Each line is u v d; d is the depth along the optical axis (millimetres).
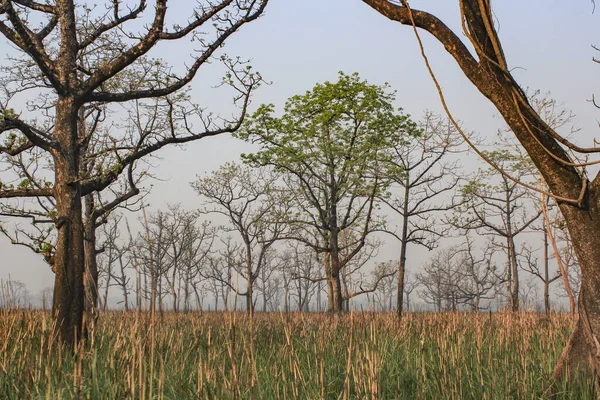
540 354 7445
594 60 5254
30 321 7672
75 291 10117
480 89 6340
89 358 6586
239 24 11219
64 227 10398
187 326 9664
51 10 11398
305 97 22391
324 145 22984
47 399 4750
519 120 6207
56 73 10797
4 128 10125
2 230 11852
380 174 22031
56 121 10867
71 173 10680
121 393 5195
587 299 6211
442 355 6664
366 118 21719
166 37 10883
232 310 5113
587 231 6191
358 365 5887
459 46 6402
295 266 46656
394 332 9586
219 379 5637
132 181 14117
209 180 27875
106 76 10898
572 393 5883
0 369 6023
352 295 5508
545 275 25078
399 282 22406
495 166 5199
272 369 6496
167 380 6199
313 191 25172
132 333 5207
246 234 27328
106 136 15281
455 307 10672
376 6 6820
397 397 6129
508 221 25719
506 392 5785
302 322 10625
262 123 22750
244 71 11727
